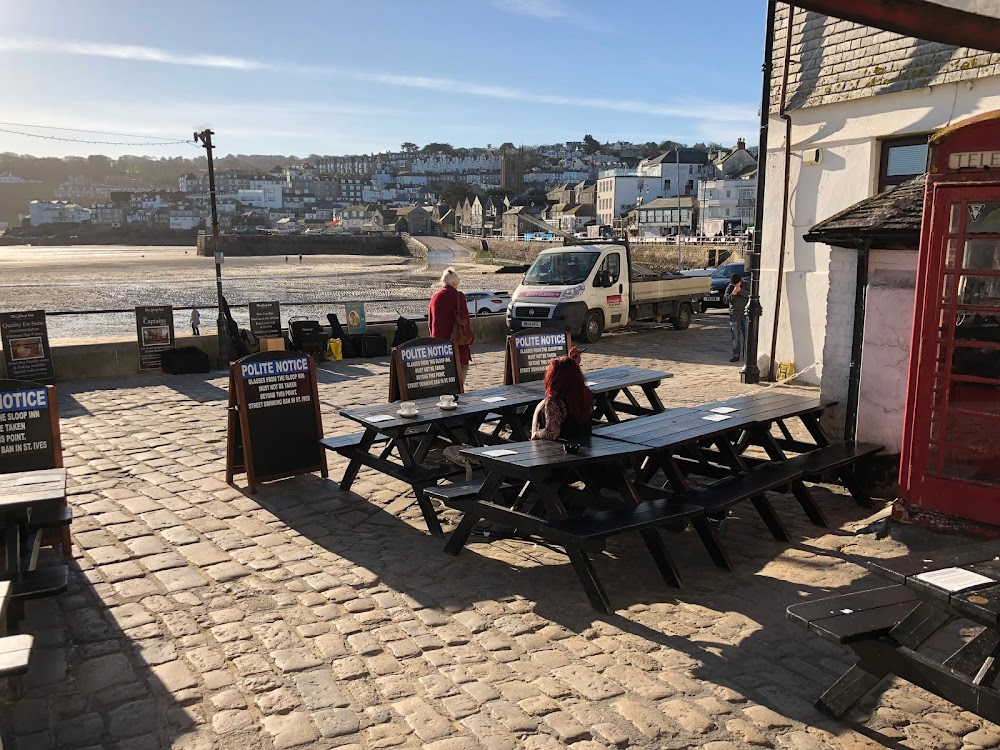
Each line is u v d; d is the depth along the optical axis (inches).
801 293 484.4
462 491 225.5
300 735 139.6
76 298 2640.3
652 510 202.1
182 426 388.8
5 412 229.1
